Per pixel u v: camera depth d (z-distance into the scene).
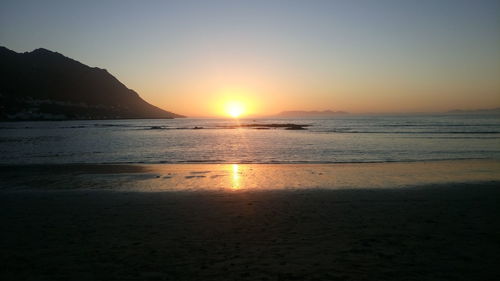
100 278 5.64
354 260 6.23
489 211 9.57
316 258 6.34
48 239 7.57
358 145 37.56
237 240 7.39
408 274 5.64
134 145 41.34
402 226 8.26
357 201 11.03
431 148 33.19
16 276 5.74
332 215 9.32
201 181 15.84
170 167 21.12
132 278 5.62
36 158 28.05
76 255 6.63
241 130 81.44
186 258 6.42
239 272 5.79
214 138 53.78
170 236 7.70
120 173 18.56
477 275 5.59
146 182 15.67
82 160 26.73
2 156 29.47
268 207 10.29
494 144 36.56
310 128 82.94
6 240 7.52
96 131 82.69
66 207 10.52
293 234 7.74
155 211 9.94
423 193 12.27
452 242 7.10
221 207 10.34
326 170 19.30
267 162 24.34
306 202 10.91
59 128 102.69
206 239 7.48
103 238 7.61
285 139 48.72
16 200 11.59
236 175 17.59
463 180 15.45
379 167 20.48
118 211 9.98
